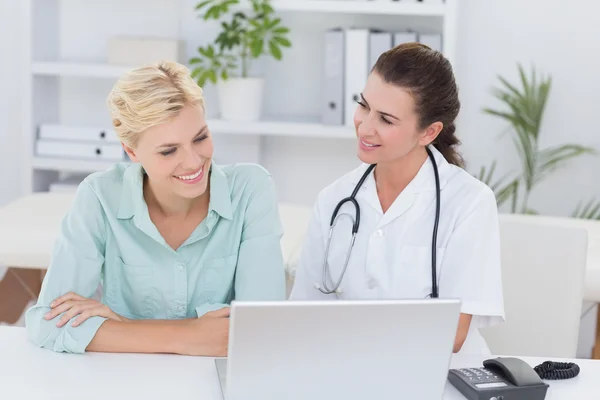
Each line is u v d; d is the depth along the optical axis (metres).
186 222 1.84
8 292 3.19
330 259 1.91
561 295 2.04
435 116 1.77
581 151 3.69
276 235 1.89
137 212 1.79
